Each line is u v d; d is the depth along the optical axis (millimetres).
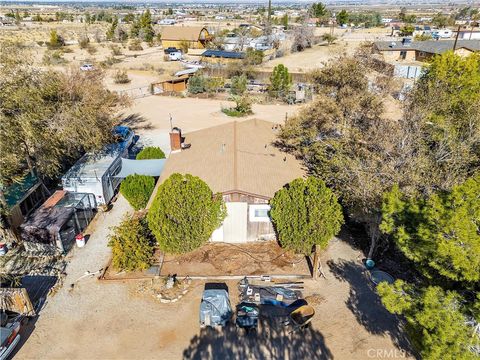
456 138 20469
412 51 69938
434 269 12352
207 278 18516
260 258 20000
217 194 19047
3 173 21047
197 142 27297
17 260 20344
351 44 92250
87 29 137875
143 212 24531
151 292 17719
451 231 11164
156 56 88875
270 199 19703
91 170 25484
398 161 18781
